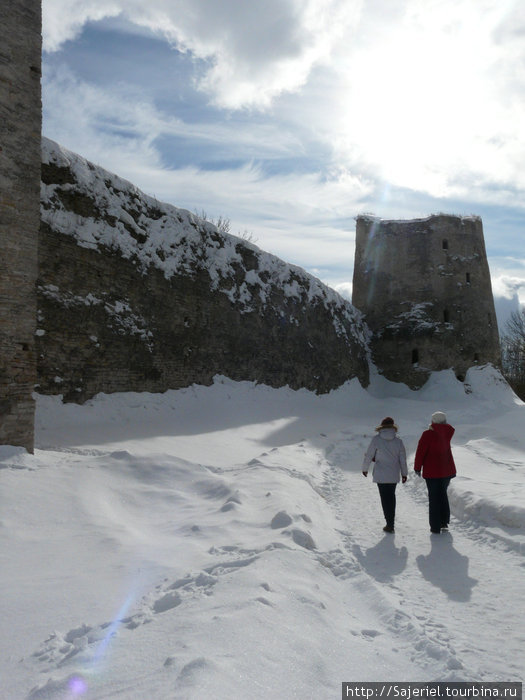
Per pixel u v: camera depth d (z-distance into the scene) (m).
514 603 4.18
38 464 7.39
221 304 19.78
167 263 17.11
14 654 3.03
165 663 2.68
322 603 3.78
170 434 13.16
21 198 8.38
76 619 3.43
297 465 9.84
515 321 44.78
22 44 8.62
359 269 34.41
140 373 15.41
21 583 4.01
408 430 17.22
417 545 5.88
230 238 21.34
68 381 12.93
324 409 23.12
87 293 13.74
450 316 31.55
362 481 9.88
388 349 32.00
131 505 6.46
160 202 17.62
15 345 8.09
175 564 4.40
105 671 2.69
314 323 26.20
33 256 8.46
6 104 8.30
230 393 19.23
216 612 3.34
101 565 4.39
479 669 3.06
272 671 2.71
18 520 5.38
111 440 11.34
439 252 32.16
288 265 25.19
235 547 4.89
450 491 7.73
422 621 3.78
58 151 13.42
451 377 30.28
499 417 21.16
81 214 13.97
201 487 7.17
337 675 2.84
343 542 5.84
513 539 5.67
